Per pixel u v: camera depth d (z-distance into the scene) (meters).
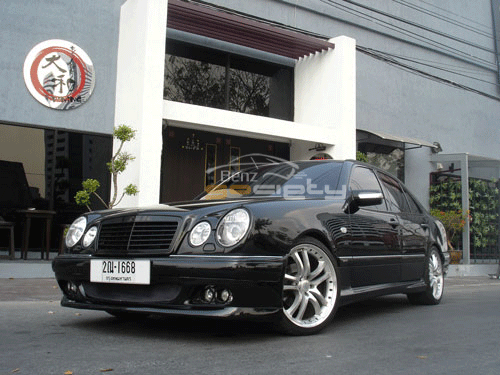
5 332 3.56
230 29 9.39
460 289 7.67
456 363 2.83
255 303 3.05
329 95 10.34
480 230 13.12
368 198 3.92
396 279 4.49
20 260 7.43
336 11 11.32
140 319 4.08
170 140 9.91
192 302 3.06
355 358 2.89
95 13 8.62
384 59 11.98
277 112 11.01
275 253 3.15
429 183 12.72
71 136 8.40
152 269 3.10
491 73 14.70
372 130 11.69
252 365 2.68
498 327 4.03
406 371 2.64
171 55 9.79
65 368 2.61
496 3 14.91
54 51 8.24
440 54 13.34
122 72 8.62
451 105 13.45
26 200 8.03
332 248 3.62
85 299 3.47
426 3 13.11
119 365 2.67
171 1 8.46
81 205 8.43
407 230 4.70
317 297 3.54
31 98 8.07
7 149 7.92
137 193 7.88
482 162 13.15
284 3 10.58
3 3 7.93
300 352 2.99
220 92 10.29
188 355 2.89
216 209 3.24
